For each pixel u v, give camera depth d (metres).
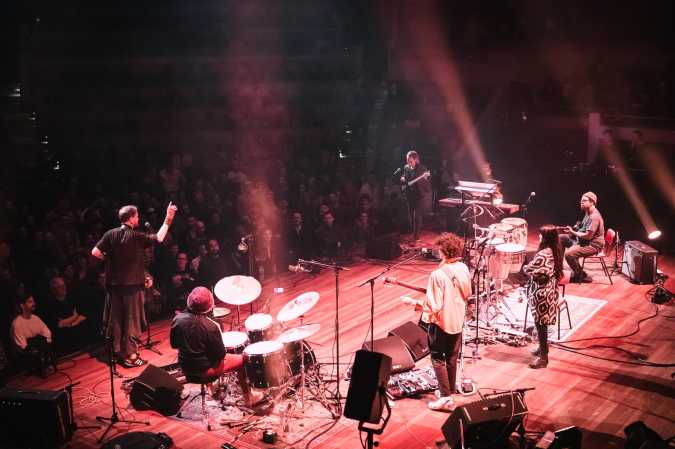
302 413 8.16
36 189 16.56
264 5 23.47
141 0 23.06
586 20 21.64
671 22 20.72
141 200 15.03
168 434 7.86
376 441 7.55
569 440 7.05
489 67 22.20
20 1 22.77
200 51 22.45
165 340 10.35
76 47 21.98
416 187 14.30
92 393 8.84
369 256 13.79
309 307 8.01
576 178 17.62
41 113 21.06
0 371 9.51
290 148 20.22
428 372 8.88
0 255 11.65
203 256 12.53
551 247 8.88
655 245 14.30
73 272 11.37
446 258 8.00
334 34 23.22
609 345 9.69
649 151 17.44
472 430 6.96
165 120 21.17
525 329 9.93
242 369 8.09
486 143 20.81
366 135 21.31
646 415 7.94
